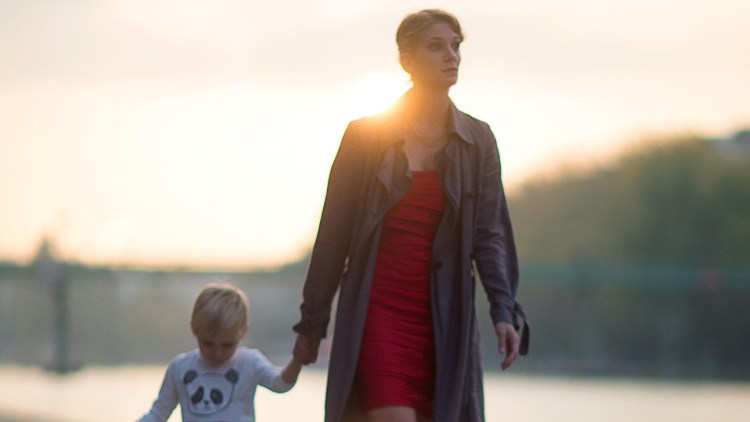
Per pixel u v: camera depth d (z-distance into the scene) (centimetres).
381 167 695
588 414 3909
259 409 3644
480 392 699
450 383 679
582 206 11706
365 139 707
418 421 686
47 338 18812
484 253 707
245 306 777
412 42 706
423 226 694
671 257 10319
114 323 19262
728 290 9838
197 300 770
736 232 10156
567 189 11919
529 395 5941
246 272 11856
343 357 688
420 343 685
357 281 693
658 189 10525
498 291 702
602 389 7106
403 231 694
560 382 8806
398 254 693
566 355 11881
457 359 681
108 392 5350
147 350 19412
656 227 10456
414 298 689
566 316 11969
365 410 682
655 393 6412
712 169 10456
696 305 10712
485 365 11844
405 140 704
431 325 689
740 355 10531
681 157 10544
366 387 680
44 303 18875
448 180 694
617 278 10112
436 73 701
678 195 10438
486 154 713
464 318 685
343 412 684
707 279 9769
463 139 700
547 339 12038
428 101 707
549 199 12050
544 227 11950
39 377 8575
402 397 674
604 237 10806
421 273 691
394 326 685
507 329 691
